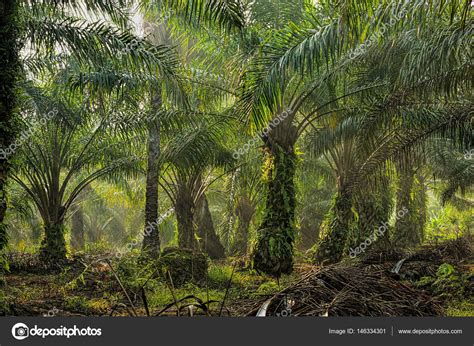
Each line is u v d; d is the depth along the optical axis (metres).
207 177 14.65
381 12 6.43
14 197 14.50
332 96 11.12
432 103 9.80
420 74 8.12
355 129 10.81
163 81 8.84
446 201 20.88
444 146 14.50
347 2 5.83
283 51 7.86
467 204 23.38
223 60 11.58
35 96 10.98
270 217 11.23
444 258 12.95
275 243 10.95
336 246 12.95
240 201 15.91
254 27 11.23
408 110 9.66
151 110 11.43
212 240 15.81
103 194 19.83
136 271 8.49
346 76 11.10
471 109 9.62
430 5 5.53
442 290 8.14
